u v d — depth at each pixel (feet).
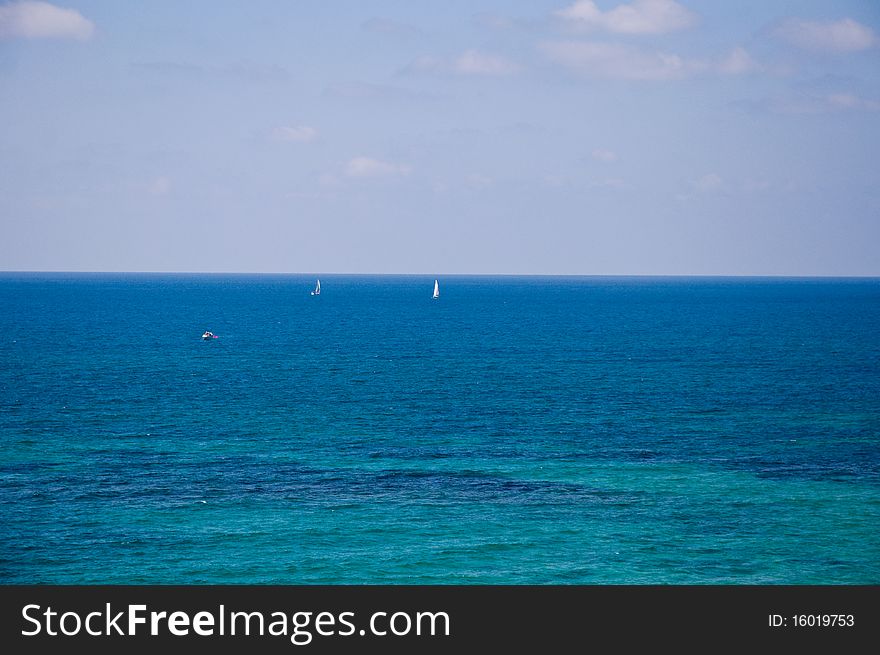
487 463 222.28
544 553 160.15
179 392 326.44
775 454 233.14
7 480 200.85
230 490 195.72
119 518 175.94
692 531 171.63
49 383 340.39
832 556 159.53
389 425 269.64
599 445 243.19
